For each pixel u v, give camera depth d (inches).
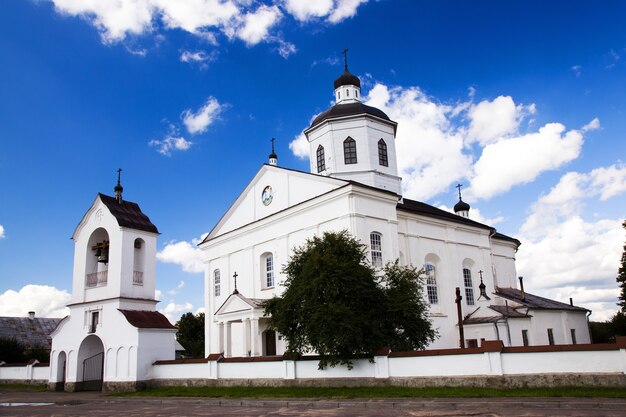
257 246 1412.4
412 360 821.2
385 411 627.2
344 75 1619.1
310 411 663.8
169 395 967.0
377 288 930.1
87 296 1278.3
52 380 1294.3
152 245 1295.5
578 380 689.0
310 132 1552.7
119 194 1328.7
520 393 681.6
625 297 1530.5
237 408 751.7
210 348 1528.1
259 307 1202.0
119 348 1160.2
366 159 1455.5
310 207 1251.8
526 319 1405.0
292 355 934.4
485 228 1626.5
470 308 1504.7
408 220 1368.1
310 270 901.8
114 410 786.8
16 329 2081.7
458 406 635.5
